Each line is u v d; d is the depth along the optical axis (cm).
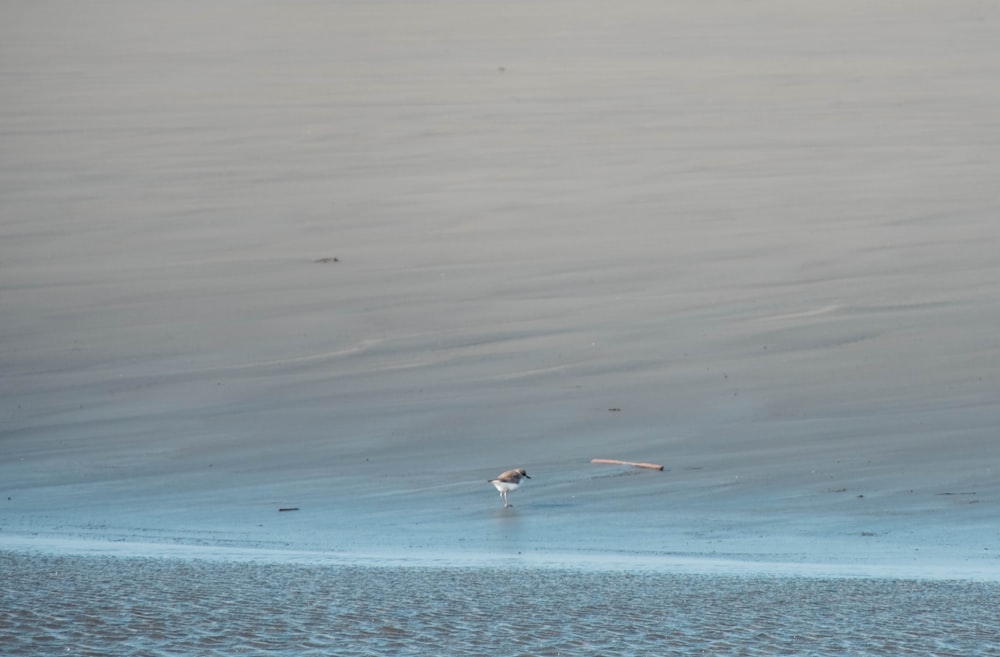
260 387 4672
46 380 4781
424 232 6353
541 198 6775
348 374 4762
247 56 10244
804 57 9656
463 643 2286
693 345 4912
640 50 10019
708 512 3512
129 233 6450
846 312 5169
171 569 2841
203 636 2297
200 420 4397
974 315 5081
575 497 3675
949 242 5906
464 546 3228
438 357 4891
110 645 2234
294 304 5488
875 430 4116
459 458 4022
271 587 2672
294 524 3462
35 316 5400
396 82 9288
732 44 10138
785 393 4453
